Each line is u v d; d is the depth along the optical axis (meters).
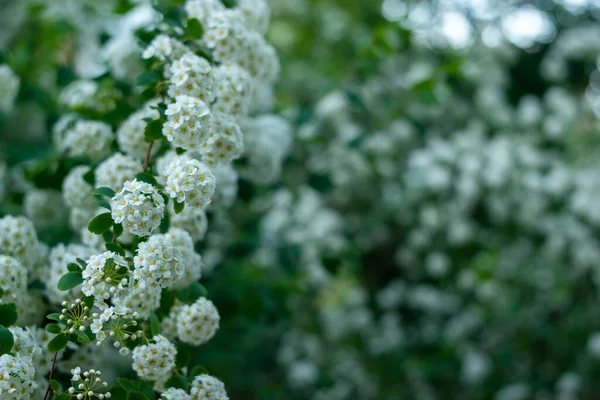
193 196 1.55
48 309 1.93
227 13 1.96
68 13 4.14
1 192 3.31
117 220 1.53
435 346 5.00
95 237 1.92
